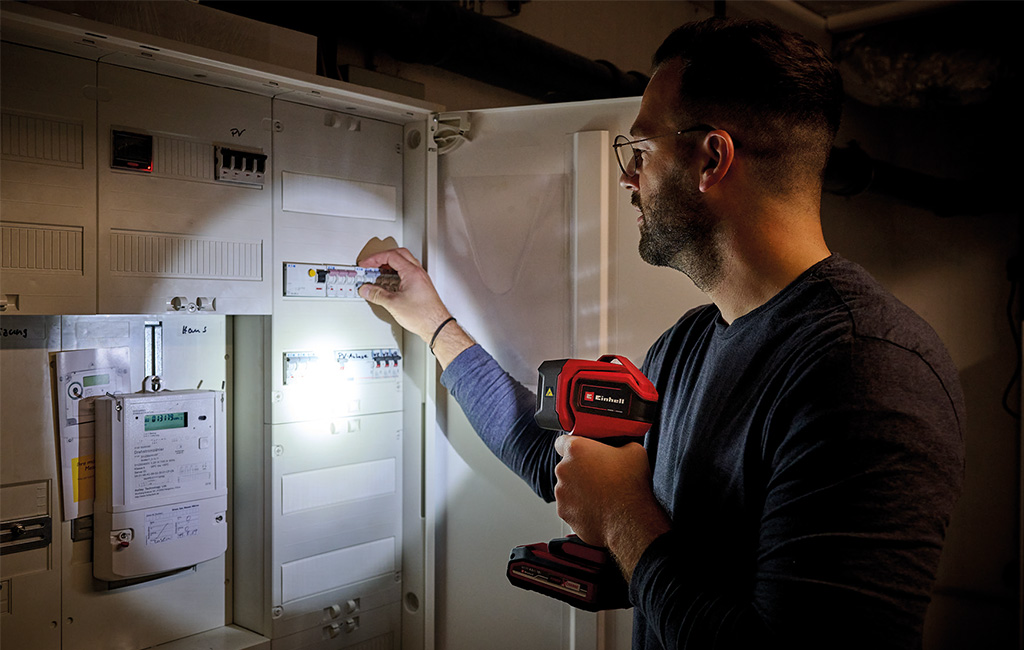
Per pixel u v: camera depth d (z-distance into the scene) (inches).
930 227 139.2
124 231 49.5
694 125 32.4
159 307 51.4
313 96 57.7
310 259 60.4
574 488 34.0
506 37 79.9
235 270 55.6
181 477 57.1
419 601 66.9
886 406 25.3
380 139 65.2
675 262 35.4
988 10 121.3
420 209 65.6
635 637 37.4
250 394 61.6
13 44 44.6
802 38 31.9
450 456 65.7
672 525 31.9
